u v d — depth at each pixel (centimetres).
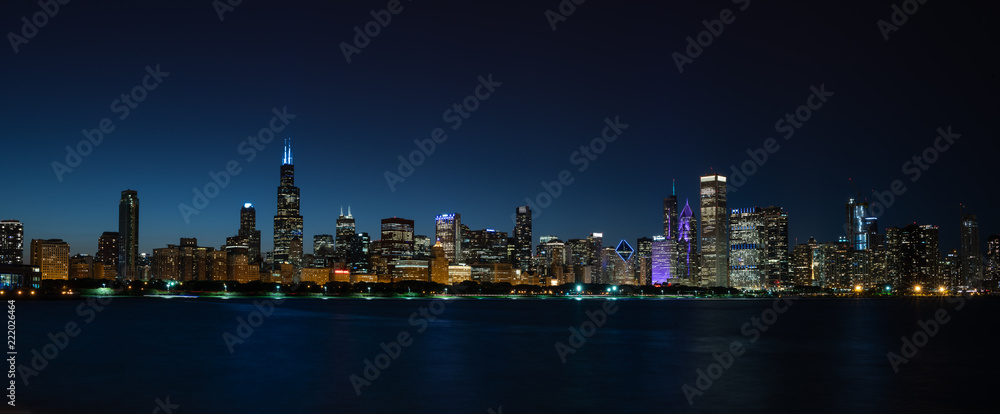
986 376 6056
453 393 5125
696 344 9362
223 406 4562
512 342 9588
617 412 4466
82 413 4316
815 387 5434
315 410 4456
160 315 17100
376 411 4453
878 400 4900
